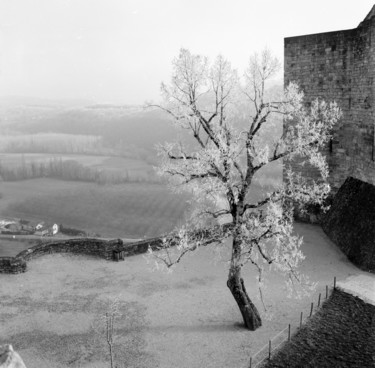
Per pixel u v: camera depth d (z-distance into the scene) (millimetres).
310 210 36625
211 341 21891
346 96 33344
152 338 22453
